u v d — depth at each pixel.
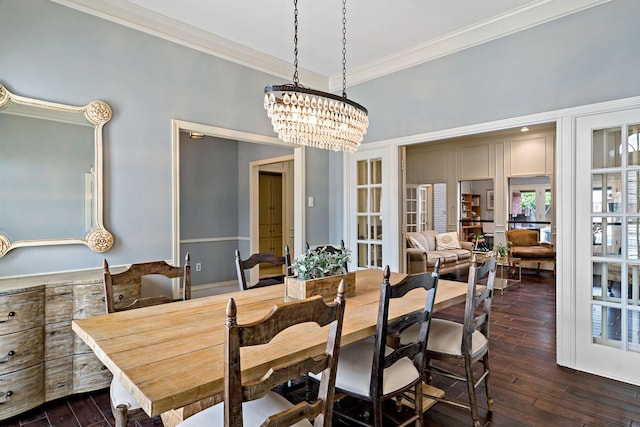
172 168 3.30
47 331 2.38
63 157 2.74
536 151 7.08
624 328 2.68
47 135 2.67
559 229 2.95
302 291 2.00
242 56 3.81
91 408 2.35
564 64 2.91
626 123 2.64
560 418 2.17
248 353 1.33
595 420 2.15
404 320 1.72
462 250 7.25
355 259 4.59
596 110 2.75
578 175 2.85
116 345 1.42
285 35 3.50
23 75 2.55
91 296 2.53
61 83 2.71
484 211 10.19
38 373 2.33
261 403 1.45
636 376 2.61
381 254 4.33
